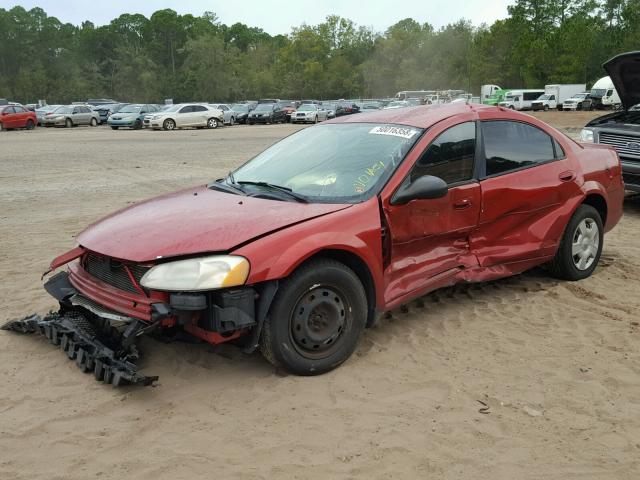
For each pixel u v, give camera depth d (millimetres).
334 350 3977
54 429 3365
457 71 101188
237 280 3539
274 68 115875
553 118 40031
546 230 5324
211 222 3879
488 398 3666
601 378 3910
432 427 3365
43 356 4238
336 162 4582
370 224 4066
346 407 3568
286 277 3748
